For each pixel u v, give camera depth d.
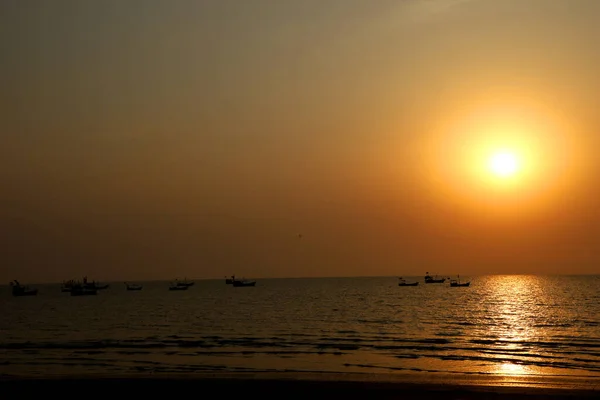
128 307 144.25
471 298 158.25
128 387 34.69
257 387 34.38
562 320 88.06
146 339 66.25
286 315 105.75
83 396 32.91
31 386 35.28
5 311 135.62
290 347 57.09
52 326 88.50
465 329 75.19
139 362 47.47
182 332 75.06
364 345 58.34
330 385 34.72
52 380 36.75
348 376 38.94
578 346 56.78
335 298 173.38
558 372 41.84
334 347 56.94
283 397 32.28
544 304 127.75
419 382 35.88
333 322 88.50
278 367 44.50
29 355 52.16
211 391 33.56
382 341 61.72
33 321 100.69
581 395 31.75
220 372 42.00
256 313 113.44
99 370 43.44
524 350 53.94
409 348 55.69
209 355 51.62
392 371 42.53
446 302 141.25
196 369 43.69
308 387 34.34
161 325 87.44
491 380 36.78
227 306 141.25
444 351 53.50
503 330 73.50
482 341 61.25
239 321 93.38
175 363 46.75
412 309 117.44
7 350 56.00
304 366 45.00
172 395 32.88
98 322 95.75
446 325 81.19
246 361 47.69
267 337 67.12
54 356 51.34
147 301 177.00
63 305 162.62
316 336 67.56
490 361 47.44
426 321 88.19
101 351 54.84
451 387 33.97
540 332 70.69
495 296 167.12
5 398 32.88
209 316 106.81
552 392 32.47
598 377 38.53
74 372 42.47
